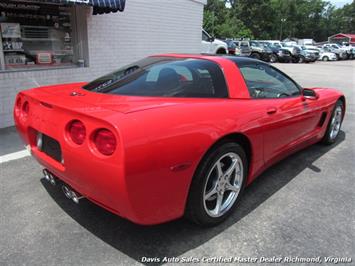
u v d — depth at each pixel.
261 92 3.11
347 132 5.48
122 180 1.89
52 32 6.32
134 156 1.90
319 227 2.66
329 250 2.38
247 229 2.61
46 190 3.19
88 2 5.31
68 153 2.15
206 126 2.28
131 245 2.39
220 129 2.36
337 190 3.32
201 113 2.34
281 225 2.67
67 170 2.22
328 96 4.28
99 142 1.99
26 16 5.82
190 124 2.20
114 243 2.41
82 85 3.22
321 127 4.25
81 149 2.06
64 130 2.19
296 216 2.81
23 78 5.67
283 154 3.45
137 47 8.01
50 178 2.63
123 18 7.46
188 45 9.84
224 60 2.98
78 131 2.12
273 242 2.46
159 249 2.35
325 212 2.89
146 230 2.56
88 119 2.05
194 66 2.84
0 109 5.41
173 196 2.17
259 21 76.50
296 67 22.03
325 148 4.61
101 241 2.43
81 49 6.81
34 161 3.93
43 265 2.17
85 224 2.63
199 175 2.30
